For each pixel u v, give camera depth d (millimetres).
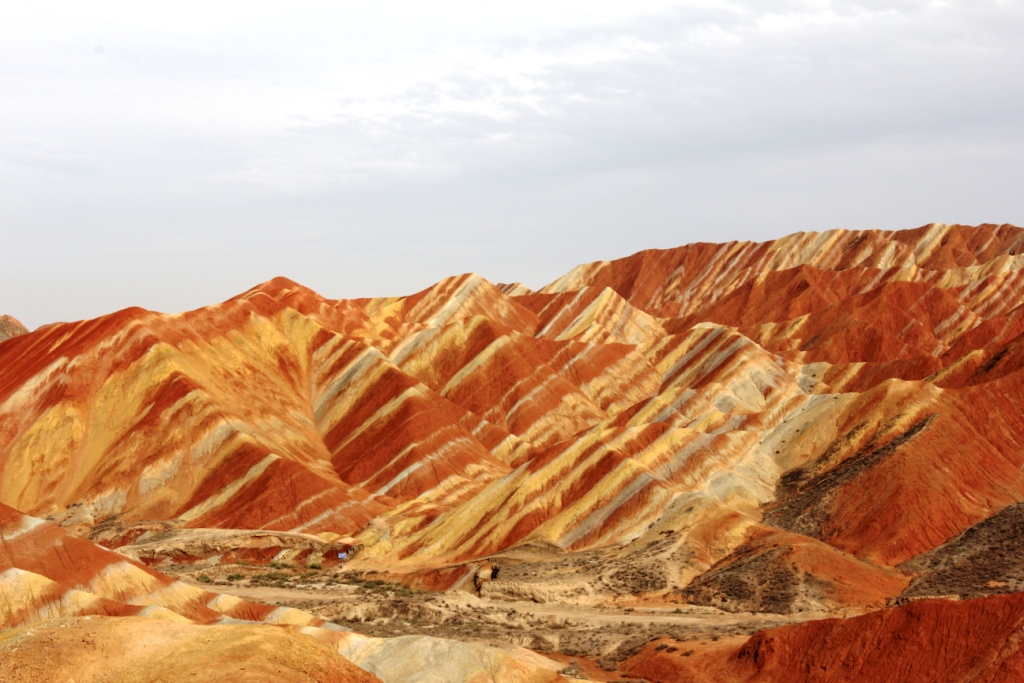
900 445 95312
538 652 66500
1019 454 101125
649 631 69062
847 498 91312
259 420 146375
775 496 100812
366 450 142625
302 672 40312
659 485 95062
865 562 81562
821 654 54875
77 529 121250
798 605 72688
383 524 115750
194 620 60656
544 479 102000
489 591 83938
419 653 50062
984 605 51969
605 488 96938
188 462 131625
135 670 39312
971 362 138500
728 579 78500
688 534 87062
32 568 60656
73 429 137000
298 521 119375
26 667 39625
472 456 140375
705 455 104875
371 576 98938
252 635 41719
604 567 85375
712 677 57031
